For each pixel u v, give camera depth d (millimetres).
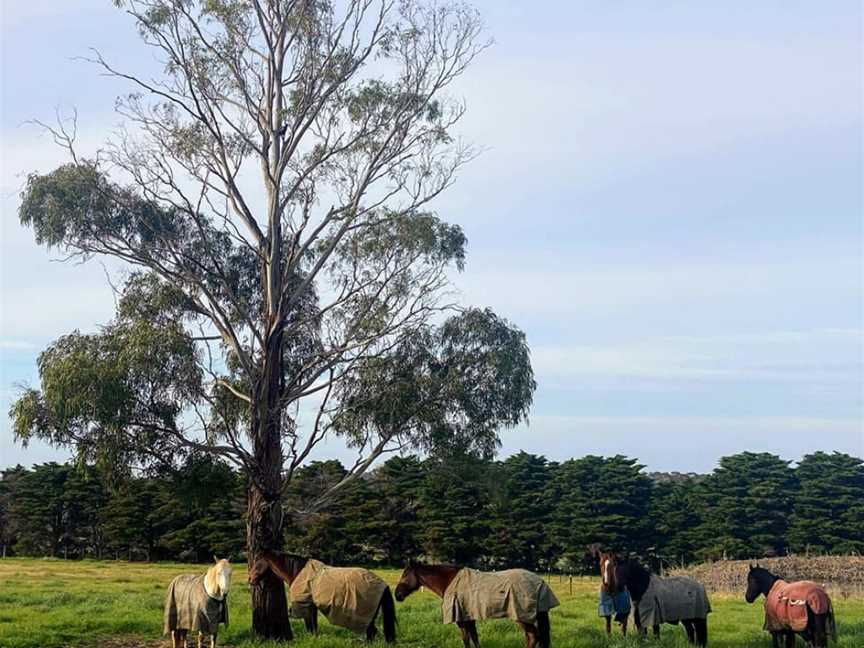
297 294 22375
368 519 67625
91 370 19188
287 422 23062
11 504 79438
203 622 17000
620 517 69688
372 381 22969
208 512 70438
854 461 72875
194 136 23078
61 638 19719
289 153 22562
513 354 23391
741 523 70250
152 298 22406
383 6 23719
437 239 24156
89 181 21859
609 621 20609
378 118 23828
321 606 17797
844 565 48969
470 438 23078
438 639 19625
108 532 72188
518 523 69688
